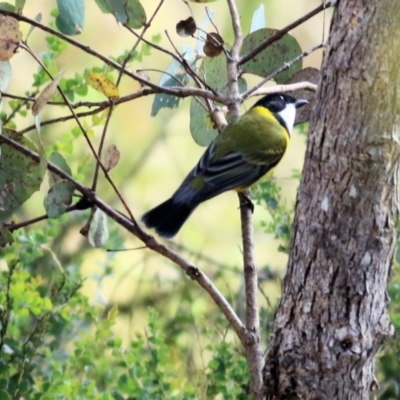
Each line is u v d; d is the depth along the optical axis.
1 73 6.70
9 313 7.31
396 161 5.39
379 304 5.50
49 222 7.97
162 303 10.66
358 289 5.44
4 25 6.16
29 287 7.65
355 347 5.41
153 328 7.66
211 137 8.96
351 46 5.37
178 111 13.88
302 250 5.57
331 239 5.46
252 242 6.88
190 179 8.77
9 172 6.54
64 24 7.03
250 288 6.50
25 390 7.16
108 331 7.52
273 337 5.65
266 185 8.94
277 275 10.29
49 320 7.56
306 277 5.53
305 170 5.62
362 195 5.41
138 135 13.61
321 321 5.47
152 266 11.38
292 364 5.50
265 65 8.16
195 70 8.24
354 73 5.36
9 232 6.55
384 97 5.31
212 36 7.46
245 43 8.11
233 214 13.34
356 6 5.37
